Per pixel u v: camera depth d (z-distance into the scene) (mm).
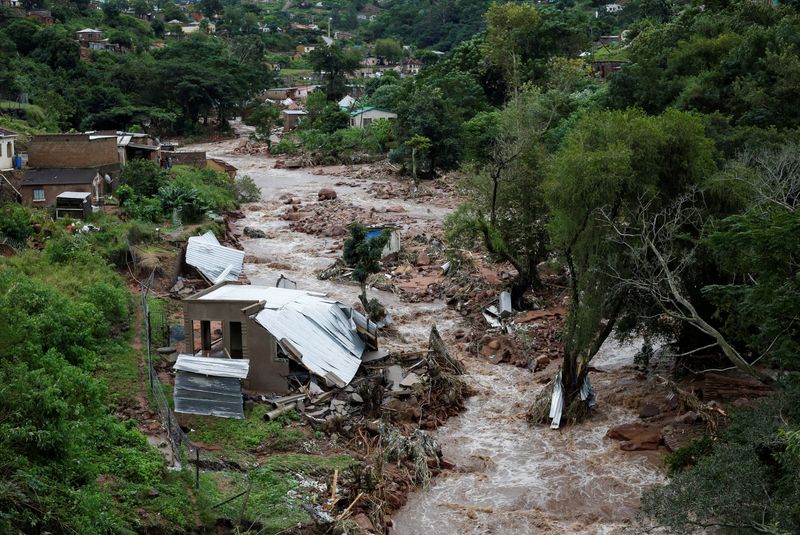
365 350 37969
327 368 33812
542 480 29922
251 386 32906
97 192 57469
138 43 158625
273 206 76750
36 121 92188
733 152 47500
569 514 27672
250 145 117438
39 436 21594
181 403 30391
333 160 103375
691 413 33031
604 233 32969
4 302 31672
